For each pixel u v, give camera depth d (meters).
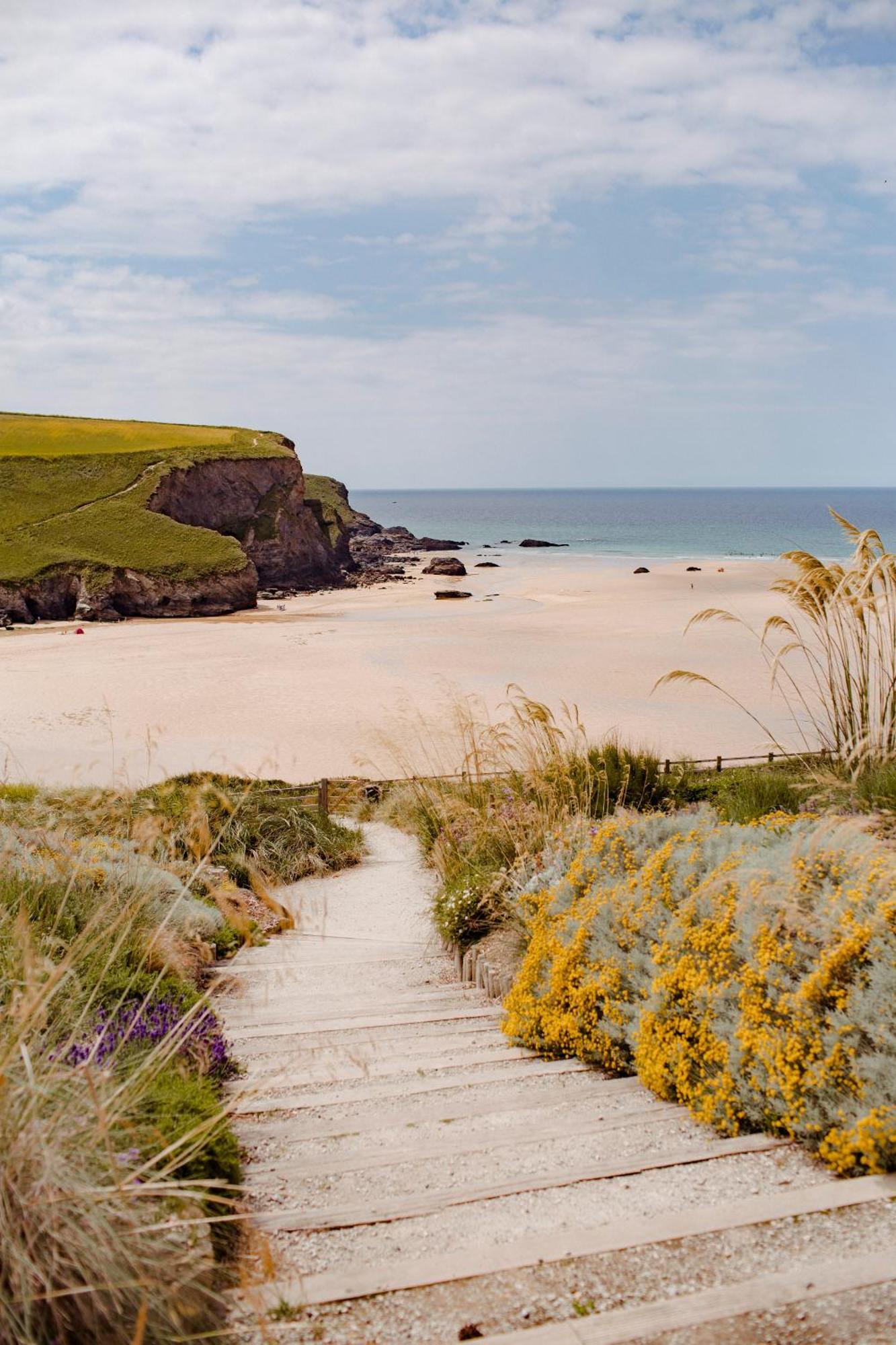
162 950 5.20
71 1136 2.50
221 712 29.72
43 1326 2.14
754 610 53.53
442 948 7.73
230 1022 5.69
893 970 3.35
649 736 24.42
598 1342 2.16
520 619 54.19
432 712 28.47
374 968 7.24
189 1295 2.36
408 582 84.94
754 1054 3.62
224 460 89.62
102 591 67.19
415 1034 5.42
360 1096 4.21
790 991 3.66
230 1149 3.31
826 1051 3.39
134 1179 2.54
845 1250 2.53
